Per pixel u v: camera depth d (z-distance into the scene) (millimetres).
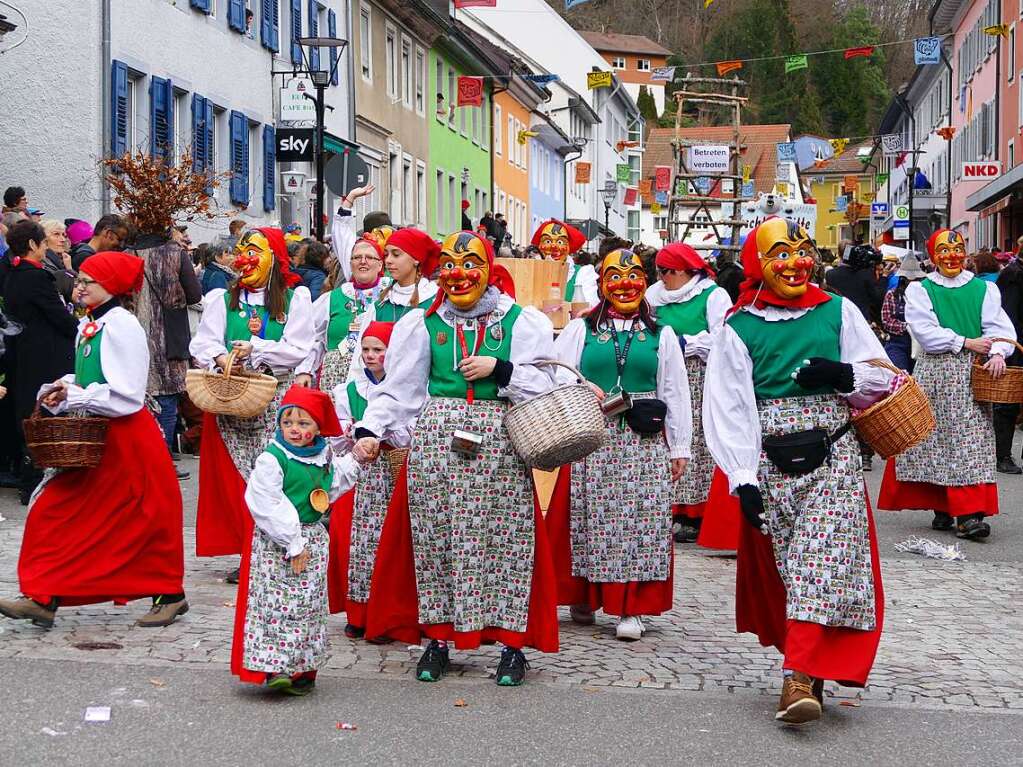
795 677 6121
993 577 10039
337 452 7090
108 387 7426
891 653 7703
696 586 9477
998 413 15938
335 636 7781
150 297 13656
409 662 7238
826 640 6211
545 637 6844
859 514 6242
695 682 6973
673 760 5750
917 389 6336
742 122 81688
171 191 17391
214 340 9008
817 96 86188
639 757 5773
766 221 6402
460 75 46531
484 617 6812
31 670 6797
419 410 6871
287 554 6391
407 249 8148
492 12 67250
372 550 7637
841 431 6320
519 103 56812
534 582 6875
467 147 47875
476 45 45906
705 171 30047
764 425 6371
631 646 7746
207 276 15180
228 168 26812
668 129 93312
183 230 17109
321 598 6531
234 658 6465
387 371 6879
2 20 19250
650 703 6574
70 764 5484
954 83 53219
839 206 61719
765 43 72250
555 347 8305
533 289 12000
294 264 14141
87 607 8250
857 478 6297
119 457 7566
